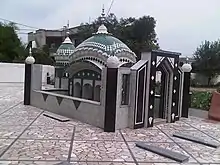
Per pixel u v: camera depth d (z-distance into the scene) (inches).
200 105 428.5
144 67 315.0
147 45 1140.5
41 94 429.7
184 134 288.4
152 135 283.6
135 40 1224.2
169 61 347.3
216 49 1272.1
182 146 246.5
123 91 313.0
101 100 307.6
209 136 288.7
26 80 461.4
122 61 430.6
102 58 408.2
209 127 336.8
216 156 221.8
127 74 308.3
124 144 245.8
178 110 378.6
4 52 1273.4
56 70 776.3
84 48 433.4
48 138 256.8
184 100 402.0
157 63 327.6
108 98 289.4
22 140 247.0
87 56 427.8
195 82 1278.3
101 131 291.9
